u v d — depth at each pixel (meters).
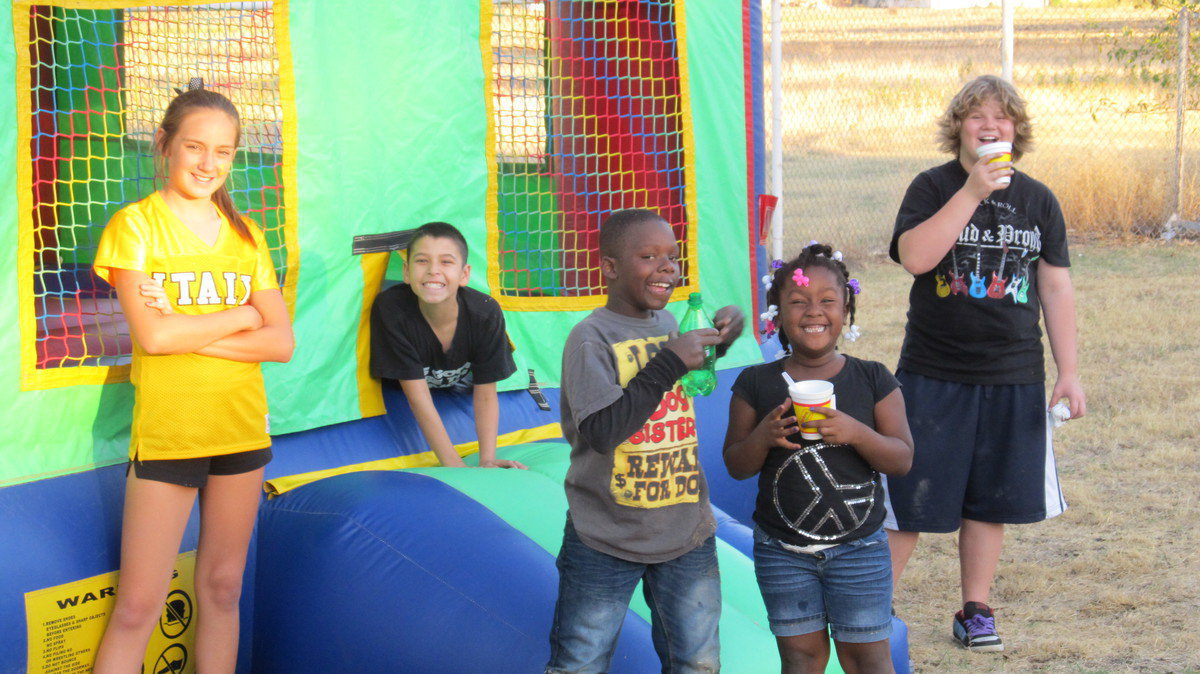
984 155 4.05
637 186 5.63
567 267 5.73
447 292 4.16
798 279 3.14
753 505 5.57
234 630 3.63
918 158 15.56
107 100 6.43
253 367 3.50
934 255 4.18
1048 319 4.44
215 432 3.38
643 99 5.52
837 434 3.02
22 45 3.63
